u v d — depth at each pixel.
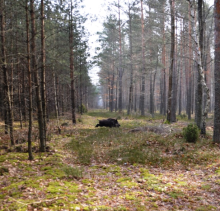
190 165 8.15
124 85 52.31
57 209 4.38
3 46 10.41
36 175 6.75
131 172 7.57
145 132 14.12
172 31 18.23
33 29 9.00
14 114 17.33
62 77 20.19
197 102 14.75
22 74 16.16
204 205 4.92
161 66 30.00
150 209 4.72
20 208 4.30
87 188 5.95
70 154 10.20
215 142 10.83
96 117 29.14
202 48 13.82
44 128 10.40
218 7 10.37
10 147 10.23
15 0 9.79
